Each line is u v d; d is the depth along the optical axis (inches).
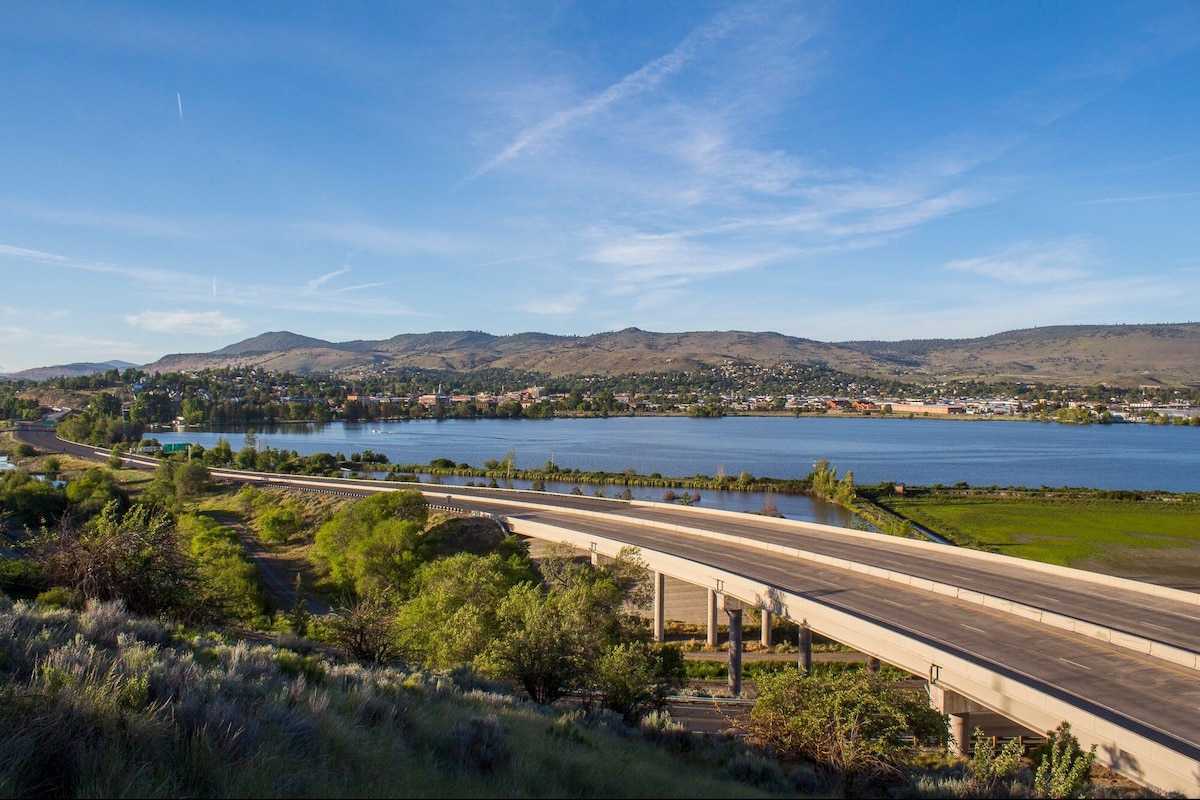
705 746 698.2
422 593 1360.7
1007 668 909.2
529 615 917.8
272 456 4643.2
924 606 1224.2
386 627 916.0
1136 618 1133.7
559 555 2023.9
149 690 372.2
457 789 361.1
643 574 1493.6
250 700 399.2
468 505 2728.8
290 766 327.9
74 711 308.7
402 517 2251.5
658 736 703.7
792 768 629.6
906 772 629.6
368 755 372.8
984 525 3221.0
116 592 805.2
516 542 2149.4
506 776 400.8
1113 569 2396.7
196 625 885.8
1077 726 754.8
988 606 1214.9
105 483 3065.9
